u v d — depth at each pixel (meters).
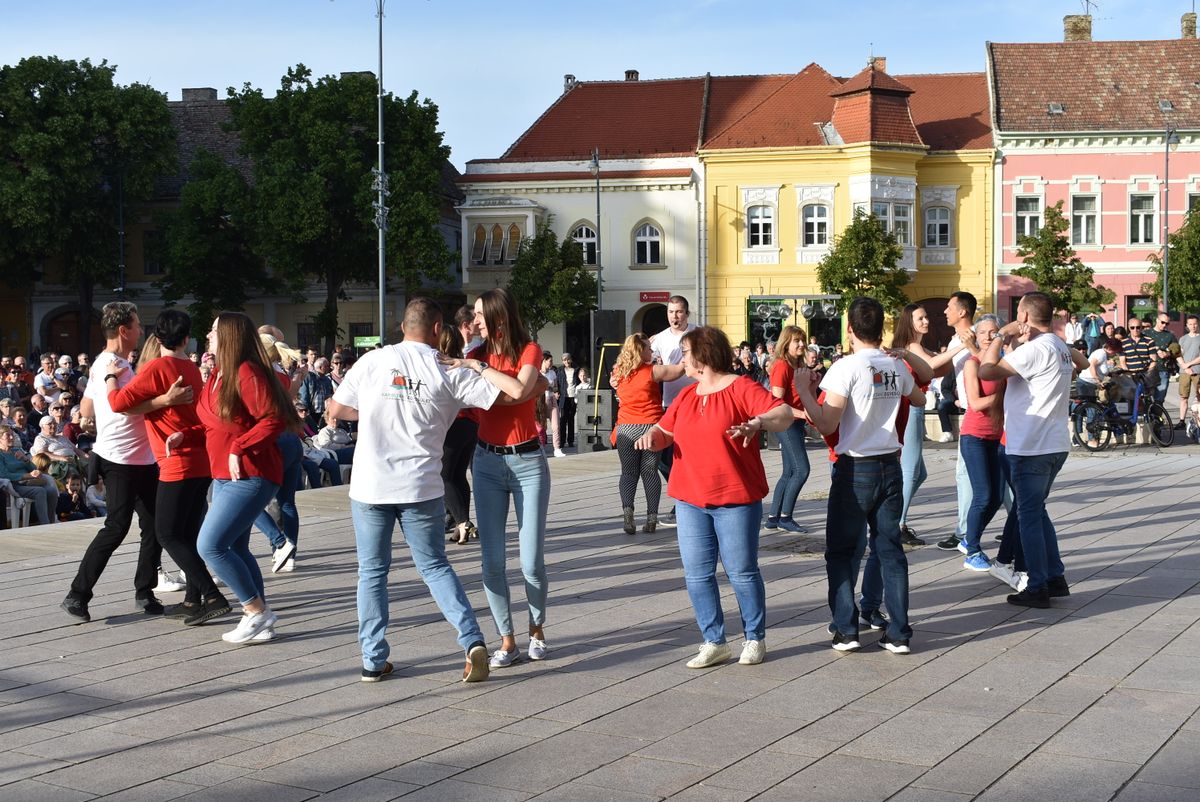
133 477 8.38
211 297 48.09
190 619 8.14
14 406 16.67
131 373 8.57
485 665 6.55
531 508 6.97
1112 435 20.22
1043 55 48.56
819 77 48.38
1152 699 5.97
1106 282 46.16
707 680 6.55
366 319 51.50
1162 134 45.47
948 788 4.84
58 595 9.22
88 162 47.56
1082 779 4.89
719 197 46.50
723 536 6.79
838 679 6.50
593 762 5.26
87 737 5.78
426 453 6.58
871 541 7.18
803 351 11.43
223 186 46.12
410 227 44.44
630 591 8.98
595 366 25.94
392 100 45.34
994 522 12.03
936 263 46.75
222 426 7.46
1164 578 8.94
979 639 7.29
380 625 6.66
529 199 47.38
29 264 48.69
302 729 5.84
